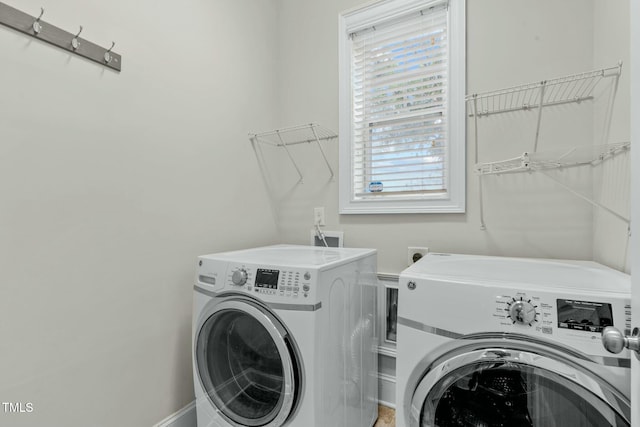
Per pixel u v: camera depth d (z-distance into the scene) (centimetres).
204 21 168
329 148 207
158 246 143
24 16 100
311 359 108
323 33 209
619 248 110
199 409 133
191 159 160
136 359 133
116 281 126
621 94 111
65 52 111
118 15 127
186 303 156
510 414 86
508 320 83
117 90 127
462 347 90
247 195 197
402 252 182
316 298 109
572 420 79
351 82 197
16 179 99
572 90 140
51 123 107
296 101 220
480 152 161
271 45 220
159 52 144
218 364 134
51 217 107
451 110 167
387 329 184
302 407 110
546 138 146
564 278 96
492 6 157
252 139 202
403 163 186
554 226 145
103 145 122
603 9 126
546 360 79
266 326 113
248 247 197
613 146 104
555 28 144
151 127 141
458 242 167
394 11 182
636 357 60
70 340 112
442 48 172
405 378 97
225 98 182
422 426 94
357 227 197
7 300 97
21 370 99
